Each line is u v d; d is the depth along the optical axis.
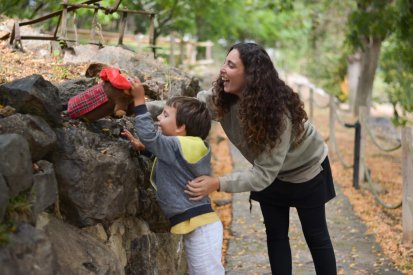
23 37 4.76
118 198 2.88
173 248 3.99
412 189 5.52
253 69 3.03
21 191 2.29
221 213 6.87
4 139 2.24
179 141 2.93
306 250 5.45
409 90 11.41
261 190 3.41
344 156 10.60
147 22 12.90
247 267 4.99
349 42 10.96
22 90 2.62
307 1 17.38
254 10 15.52
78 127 2.95
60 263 2.38
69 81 3.40
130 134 3.12
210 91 3.38
